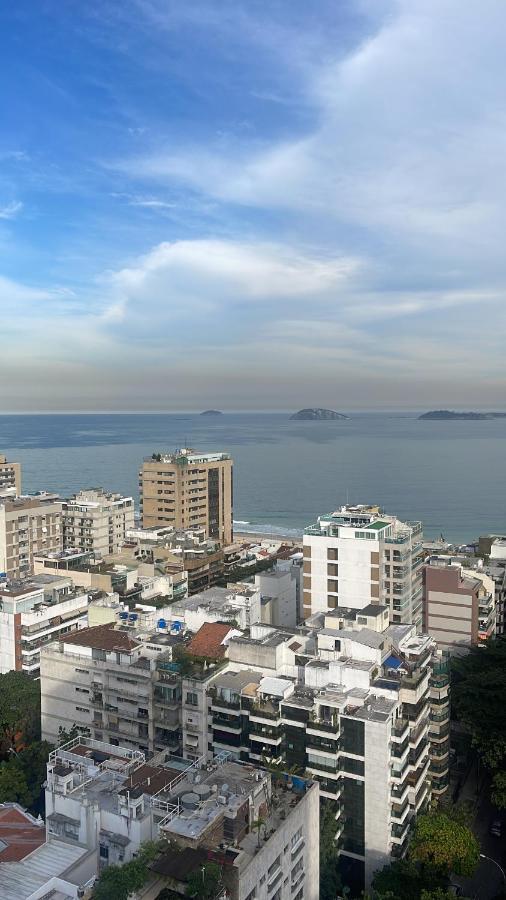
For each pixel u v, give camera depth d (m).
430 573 126.75
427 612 127.69
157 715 89.88
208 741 86.44
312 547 136.25
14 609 116.69
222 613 105.88
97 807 56.69
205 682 86.50
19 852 58.25
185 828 52.53
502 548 168.25
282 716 80.81
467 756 102.38
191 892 47.47
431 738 91.38
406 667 84.94
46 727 99.00
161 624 104.56
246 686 83.75
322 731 77.38
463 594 124.00
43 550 183.25
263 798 58.31
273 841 54.94
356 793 77.56
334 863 72.62
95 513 197.25
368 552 131.62
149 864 50.22
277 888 55.66
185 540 181.12
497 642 110.12
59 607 121.88
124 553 170.88
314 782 63.75
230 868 50.00
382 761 75.88
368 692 80.75
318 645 89.00
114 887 48.06
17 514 175.38
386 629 96.75
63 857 55.16
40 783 85.38
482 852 85.06
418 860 72.25
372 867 77.12
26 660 115.94
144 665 91.56
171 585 150.00
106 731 92.94
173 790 59.09
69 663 96.38
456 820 78.75
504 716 89.81
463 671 104.44
